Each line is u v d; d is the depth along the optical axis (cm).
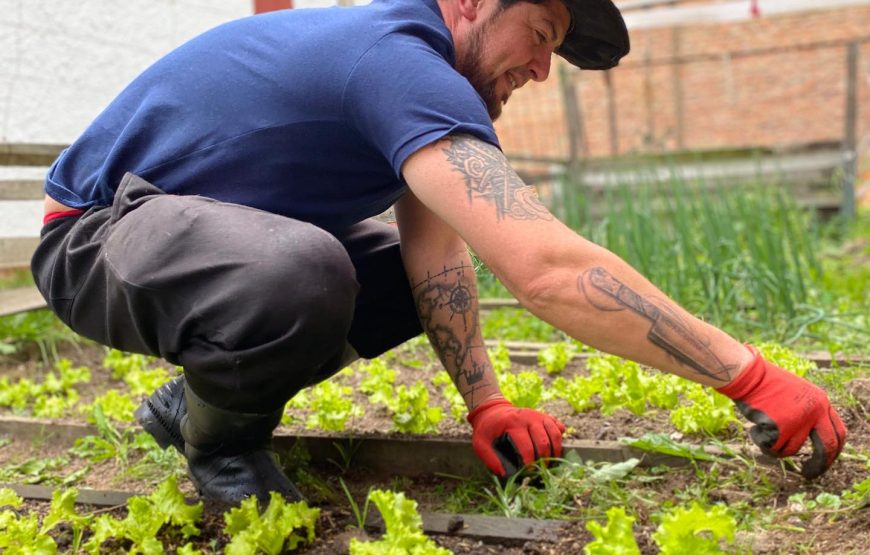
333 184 194
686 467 219
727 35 1290
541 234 165
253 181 191
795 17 1262
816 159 892
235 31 197
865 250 680
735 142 1298
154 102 197
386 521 175
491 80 198
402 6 186
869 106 1231
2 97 557
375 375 317
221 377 178
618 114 1327
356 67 177
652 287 170
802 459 210
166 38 650
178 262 175
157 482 248
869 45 1234
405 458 246
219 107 190
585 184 920
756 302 392
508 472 217
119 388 378
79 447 289
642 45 1312
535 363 354
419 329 242
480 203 166
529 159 888
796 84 1268
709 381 173
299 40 187
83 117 606
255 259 169
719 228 563
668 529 154
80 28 601
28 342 439
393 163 174
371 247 237
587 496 208
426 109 170
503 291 512
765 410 173
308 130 185
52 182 210
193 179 192
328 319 172
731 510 192
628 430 252
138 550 189
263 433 210
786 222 511
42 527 195
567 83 955
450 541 188
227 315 170
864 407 247
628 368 262
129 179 194
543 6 188
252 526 182
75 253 197
